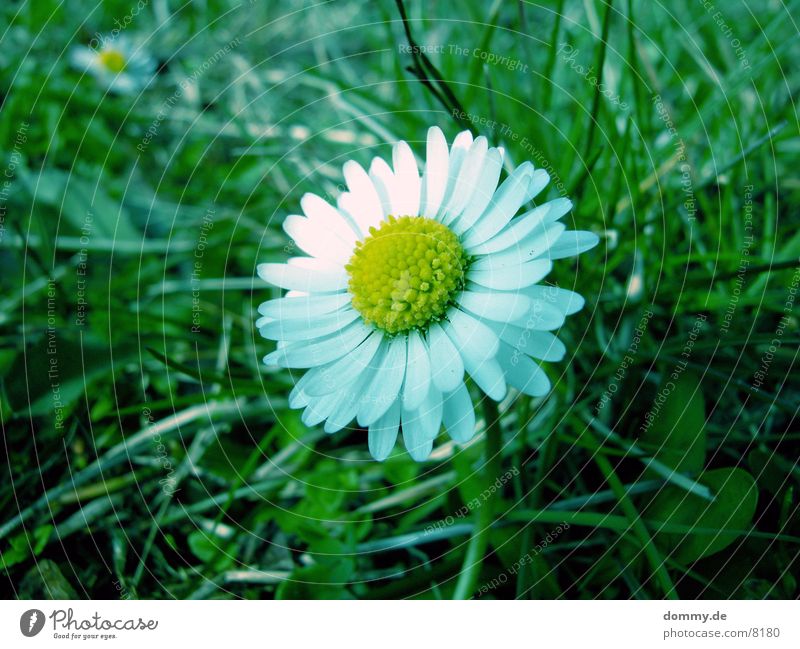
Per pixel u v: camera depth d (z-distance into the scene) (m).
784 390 0.07
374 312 0.05
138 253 0.09
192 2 0.11
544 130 0.08
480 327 0.05
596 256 0.07
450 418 0.05
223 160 0.10
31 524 0.07
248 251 0.09
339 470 0.07
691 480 0.06
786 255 0.07
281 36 0.11
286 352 0.05
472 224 0.05
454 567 0.06
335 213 0.06
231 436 0.07
